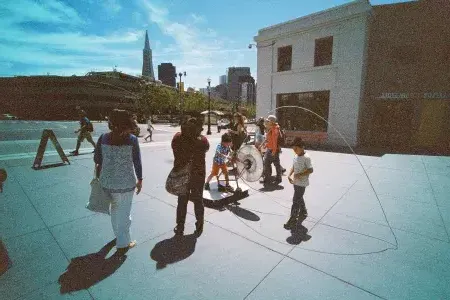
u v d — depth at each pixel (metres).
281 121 16.91
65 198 4.79
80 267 2.71
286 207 4.59
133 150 2.85
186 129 3.16
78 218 3.93
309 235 3.52
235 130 6.65
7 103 65.94
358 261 2.91
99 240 3.28
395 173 7.30
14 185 5.55
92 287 2.42
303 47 15.15
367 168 8.02
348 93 13.72
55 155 9.25
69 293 2.33
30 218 3.90
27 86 64.62
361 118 14.21
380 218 4.12
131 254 2.98
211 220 3.96
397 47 13.88
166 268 2.73
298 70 15.38
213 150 11.62
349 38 13.38
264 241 3.34
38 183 5.73
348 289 2.44
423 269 2.77
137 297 2.30
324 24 14.10
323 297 2.33
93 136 18.22
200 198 3.41
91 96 63.59
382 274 2.68
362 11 12.65
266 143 6.13
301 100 15.84
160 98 55.28
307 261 2.90
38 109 65.81
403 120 14.35
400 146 13.96
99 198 2.88
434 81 13.36
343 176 6.96
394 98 14.09
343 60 13.70
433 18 13.03
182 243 3.25
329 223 3.93
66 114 64.69
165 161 8.68
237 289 2.42
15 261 2.78
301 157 3.64
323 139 14.79
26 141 13.48
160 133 21.50
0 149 10.54
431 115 13.75
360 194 5.37
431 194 5.36
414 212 4.37
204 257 2.95
